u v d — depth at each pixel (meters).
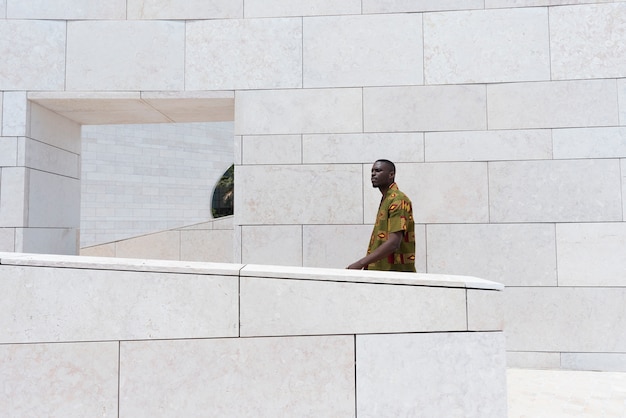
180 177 19.56
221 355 2.18
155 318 2.17
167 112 5.91
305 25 5.25
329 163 5.16
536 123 4.98
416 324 2.20
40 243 5.47
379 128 5.14
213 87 5.28
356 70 5.19
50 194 5.69
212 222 10.30
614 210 4.84
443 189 5.04
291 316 2.20
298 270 2.33
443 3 5.16
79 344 2.15
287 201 5.18
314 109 5.20
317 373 2.18
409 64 5.14
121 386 2.14
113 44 5.31
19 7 5.31
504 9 5.08
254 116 5.23
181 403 2.15
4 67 5.27
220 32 5.31
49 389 2.12
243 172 5.21
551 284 4.88
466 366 2.19
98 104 5.50
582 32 4.98
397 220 3.59
